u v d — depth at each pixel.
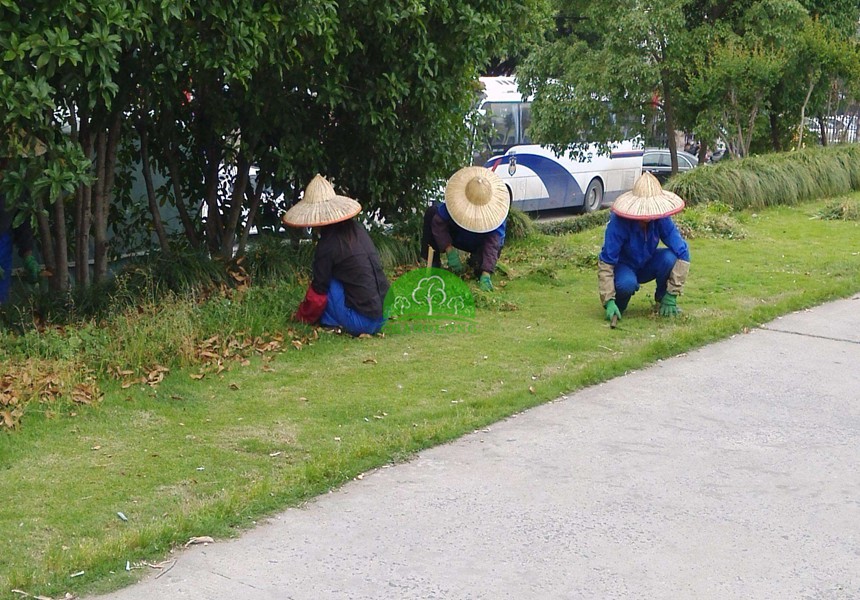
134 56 8.38
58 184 7.14
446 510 5.23
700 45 21.06
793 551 4.85
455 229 10.76
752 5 21.36
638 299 10.18
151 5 7.23
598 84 20.91
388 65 9.87
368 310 8.55
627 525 5.11
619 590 4.46
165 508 5.14
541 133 21.67
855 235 14.44
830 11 23.00
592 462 5.93
